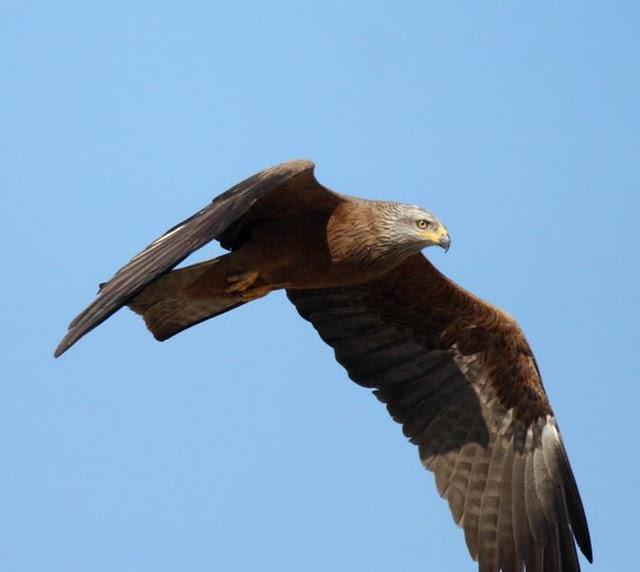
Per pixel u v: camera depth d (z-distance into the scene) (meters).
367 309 16.41
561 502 16.31
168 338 15.27
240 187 14.00
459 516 16.38
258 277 15.16
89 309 12.73
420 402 16.53
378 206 15.16
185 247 13.18
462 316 16.23
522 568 16.22
